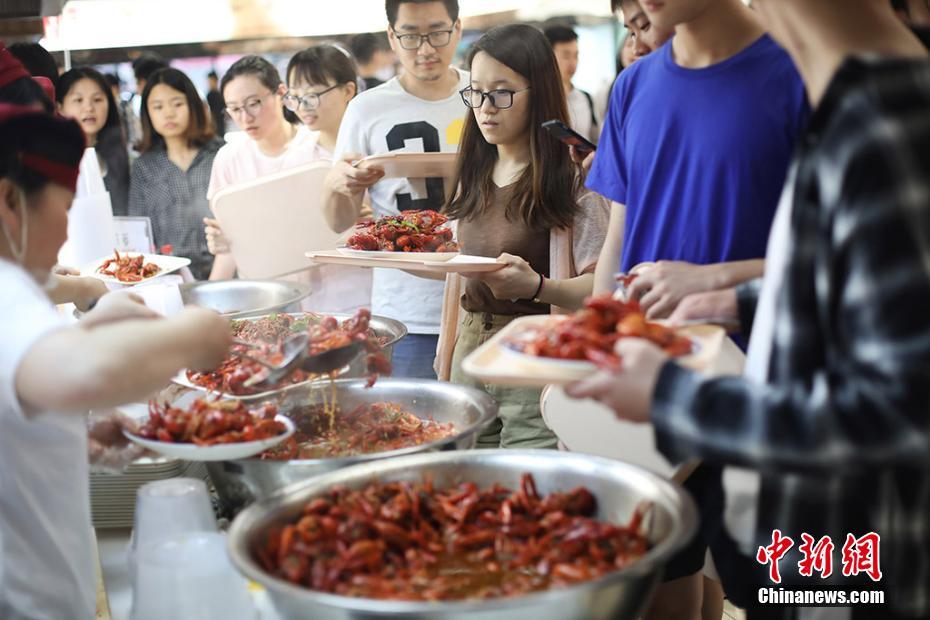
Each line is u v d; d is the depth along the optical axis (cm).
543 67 287
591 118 514
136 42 539
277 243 405
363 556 138
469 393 214
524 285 274
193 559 157
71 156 169
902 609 131
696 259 213
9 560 171
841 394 111
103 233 385
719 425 119
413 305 356
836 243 113
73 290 274
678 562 208
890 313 107
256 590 175
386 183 372
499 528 148
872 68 112
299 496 151
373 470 161
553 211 289
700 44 211
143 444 186
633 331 143
